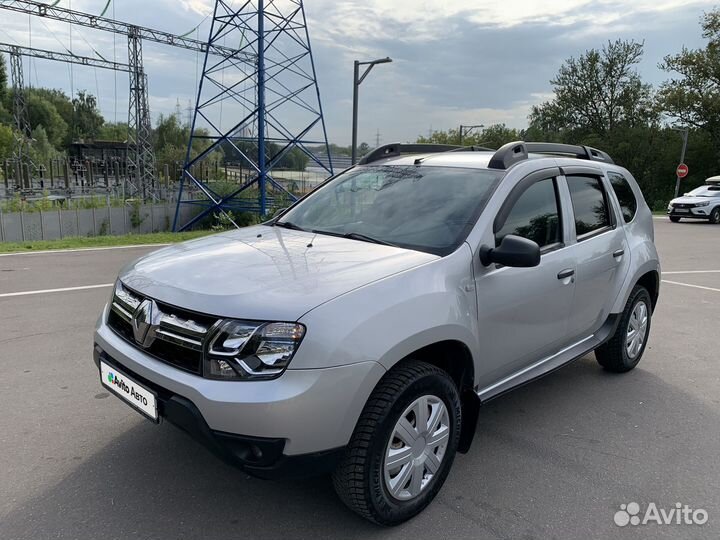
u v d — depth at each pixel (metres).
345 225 3.51
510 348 3.28
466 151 4.34
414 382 2.57
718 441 3.63
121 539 2.54
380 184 3.80
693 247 14.36
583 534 2.68
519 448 3.48
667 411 4.07
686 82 41.19
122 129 109.69
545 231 3.57
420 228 3.21
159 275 2.76
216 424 2.28
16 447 3.29
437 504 2.88
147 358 2.58
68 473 3.04
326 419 2.30
